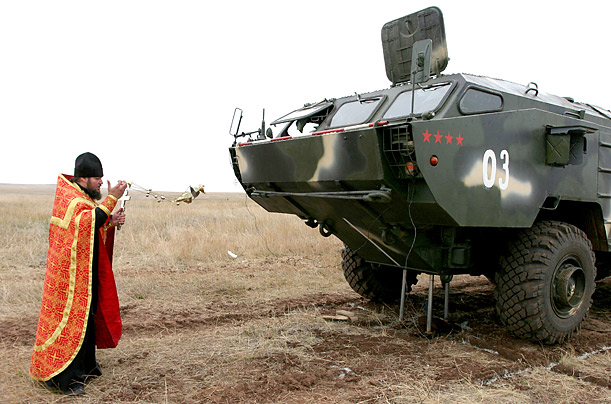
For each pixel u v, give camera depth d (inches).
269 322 214.1
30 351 174.7
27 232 473.4
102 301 148.5
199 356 170.6
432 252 186.1
